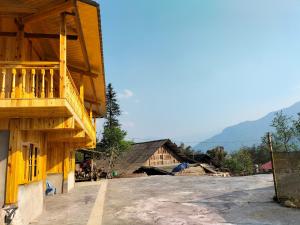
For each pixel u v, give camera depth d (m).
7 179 7.34
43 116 7.73
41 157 10.03
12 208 7.11
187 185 16.47
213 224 7.39
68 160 16.08
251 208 9.27
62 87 6.86
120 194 13.90
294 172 9.84
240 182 16.59
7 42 8.13
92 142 17.19
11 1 7.23
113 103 53.12
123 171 34.19
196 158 44.22
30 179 8.67
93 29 8.07
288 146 23.19
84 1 6.69
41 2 7.08
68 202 12.02
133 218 8.43
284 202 9.59
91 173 26.00
